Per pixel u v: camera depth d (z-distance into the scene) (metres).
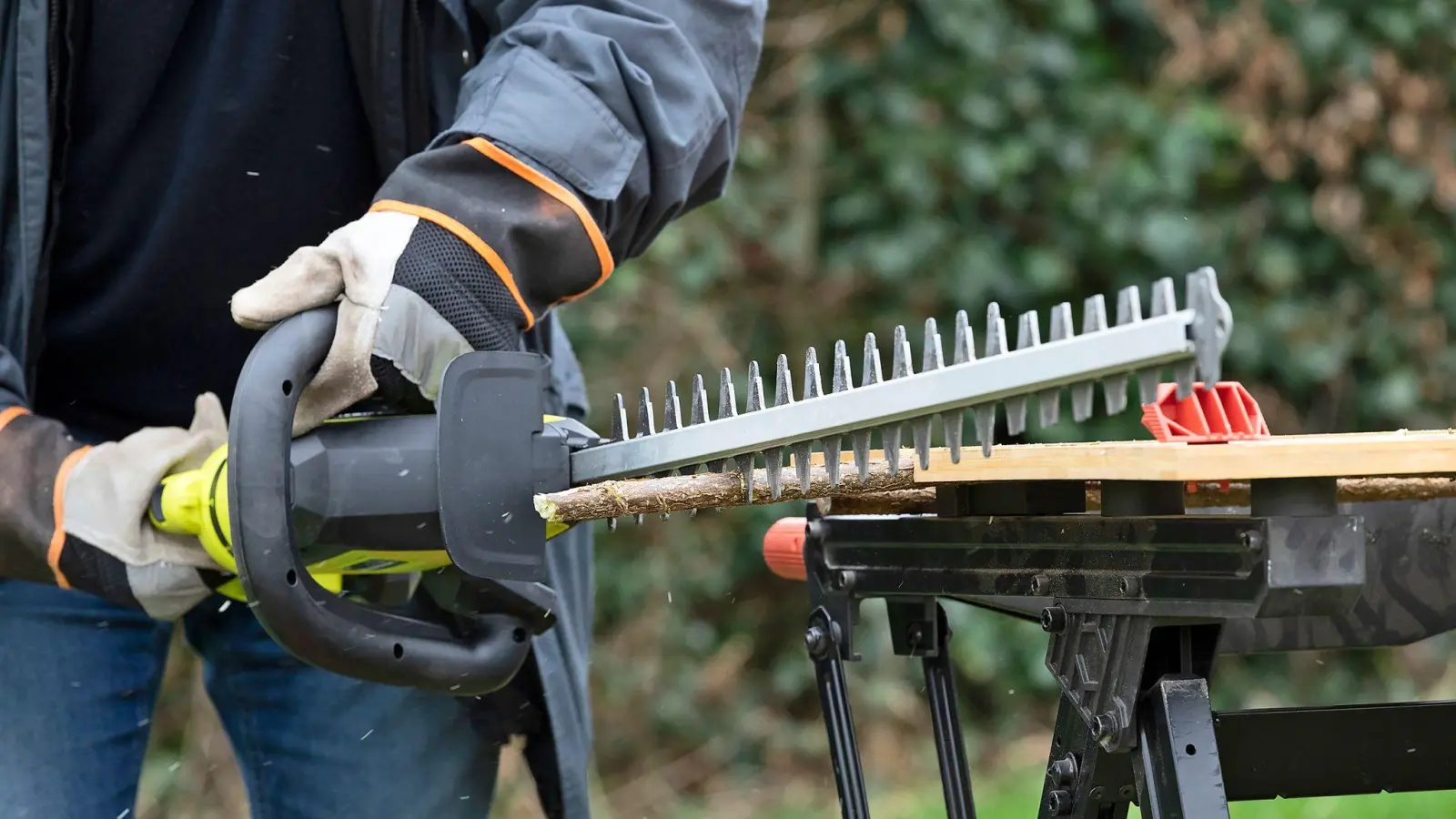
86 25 4.39
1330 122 14.16
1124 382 2.52
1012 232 14.17
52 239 4.45
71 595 4.70
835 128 14.22
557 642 4.91
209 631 5.10
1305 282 14.84
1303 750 3.57
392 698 4.88
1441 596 3.85
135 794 4.91
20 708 4.61
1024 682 14.05
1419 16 14.46
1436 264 14.73
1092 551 3.08
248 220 4.68
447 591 3.83
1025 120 14.00
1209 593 2.81
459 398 3.39
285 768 4.99
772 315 14.32
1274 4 14.20
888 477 3.18
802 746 13.77
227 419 5.12
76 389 5.04
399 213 3.54
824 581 3.94
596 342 13.45
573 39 3.82
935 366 2.85
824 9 13.83
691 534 13.83
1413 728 3.63
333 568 3.61
